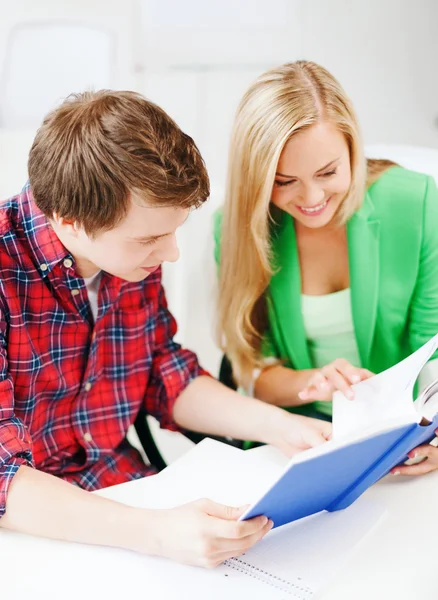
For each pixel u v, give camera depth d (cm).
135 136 81
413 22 332
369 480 83
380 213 133
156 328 122
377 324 141
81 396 114
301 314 141
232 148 121
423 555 80
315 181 116
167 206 83
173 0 314
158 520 80
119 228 84
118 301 113
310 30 339
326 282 139
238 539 76
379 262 136
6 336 100
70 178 83
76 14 364
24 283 101
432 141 342
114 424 117
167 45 322
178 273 148
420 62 337
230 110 350
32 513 84
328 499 84
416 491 92
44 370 107
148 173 80
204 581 76
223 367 148
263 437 108
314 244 136
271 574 77
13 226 101
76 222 86
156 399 123
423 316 138
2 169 229
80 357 112
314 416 145
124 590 75
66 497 85
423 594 74
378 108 344
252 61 318
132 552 81
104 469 119
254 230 123
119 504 84
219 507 81
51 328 106
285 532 84
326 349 145
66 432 115
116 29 360
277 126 111
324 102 112
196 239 147
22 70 280
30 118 283
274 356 146
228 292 137
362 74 342
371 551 80
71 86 280
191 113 354
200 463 99
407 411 87
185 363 121
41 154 86
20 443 91
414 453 93
